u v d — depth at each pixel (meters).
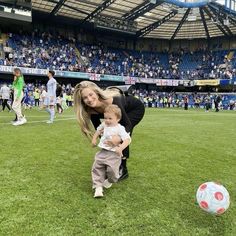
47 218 3.33
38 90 32.84
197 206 3.83
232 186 4.72
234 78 44.78
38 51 39.88
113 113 4.06
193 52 54.09
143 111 5.09
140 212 3.58
